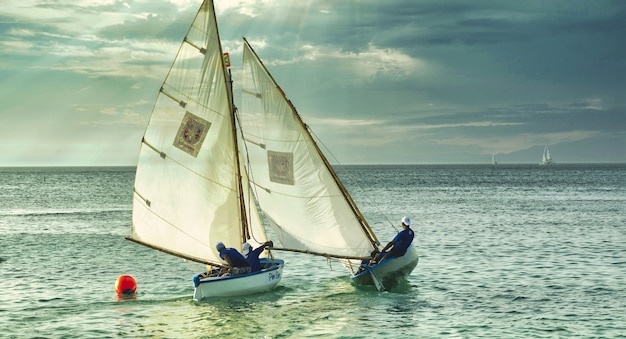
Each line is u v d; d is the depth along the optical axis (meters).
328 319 22.47
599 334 20.31
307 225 28.14
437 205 82.75
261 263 28.17
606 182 165.12
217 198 26.52
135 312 23.75
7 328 21.52
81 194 119.94
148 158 26.61
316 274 31.67
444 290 27.31
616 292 26.58
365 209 77.25
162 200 26.70
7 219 65.38
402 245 27.38
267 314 23.23
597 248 40.19
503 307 24.05
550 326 21.28
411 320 22.27
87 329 21.41
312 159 27.42
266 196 28.80
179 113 26.42
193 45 26.30
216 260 26.59
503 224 56.47
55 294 27.19
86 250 41.72
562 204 82.62
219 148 26.39
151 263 36.31
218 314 23.28
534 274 31.00
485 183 163.62
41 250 41.53
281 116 27.80
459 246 41.47
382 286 27.34
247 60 28.09
